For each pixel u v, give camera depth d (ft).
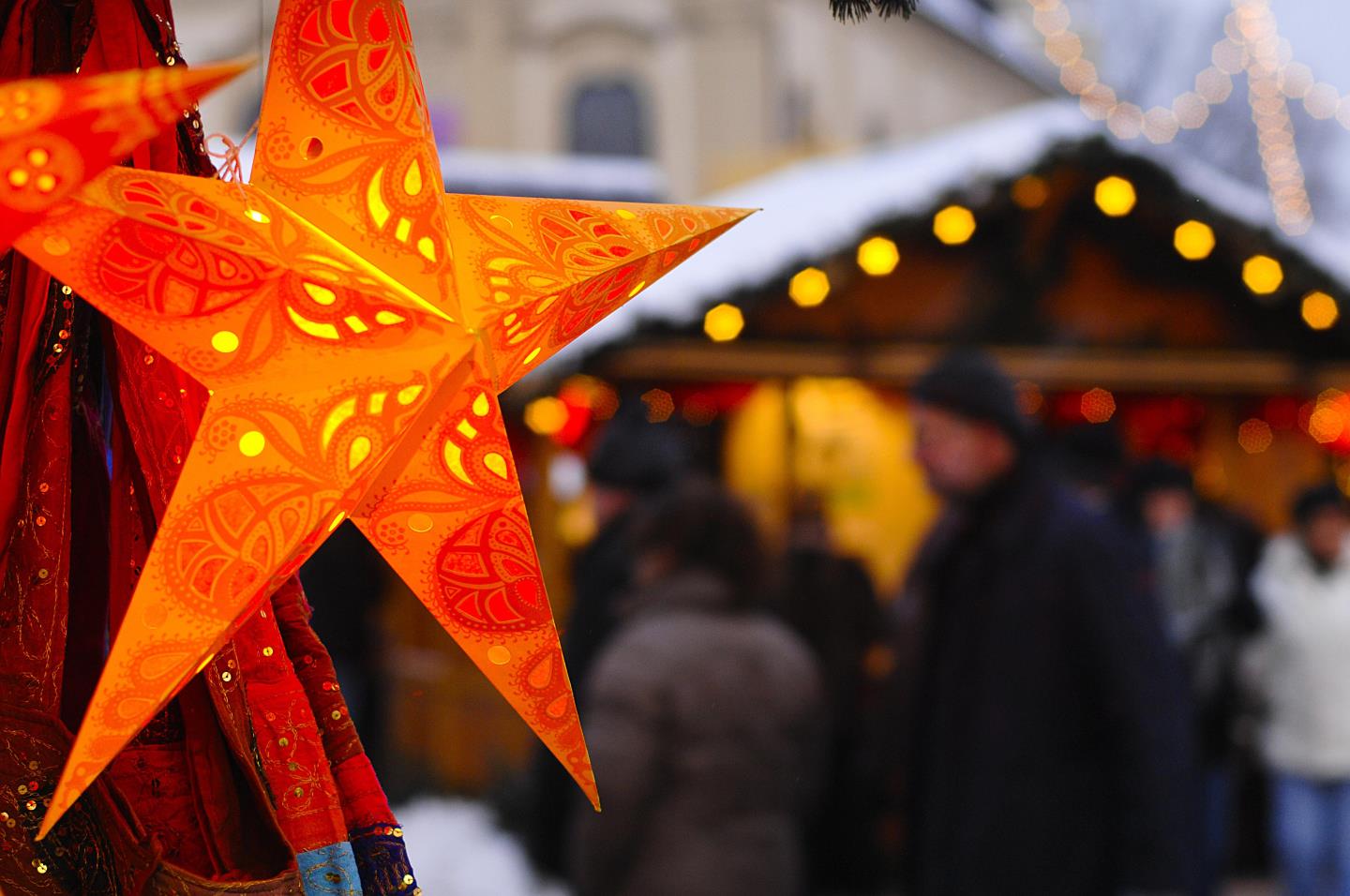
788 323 21.63
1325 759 17.43
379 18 2.63
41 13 2.81
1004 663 9.91
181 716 2.88
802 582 17.76
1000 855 9.78
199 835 2.86
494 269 2.70
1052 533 10.00
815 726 10.32
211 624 2.40
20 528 2.76
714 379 21.49
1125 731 9.61
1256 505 25.58
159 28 2.87
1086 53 54.80
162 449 2.79
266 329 2.49
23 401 2.77
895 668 10.86
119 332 2.81
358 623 19.03
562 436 21.89
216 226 2.46
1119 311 22.84
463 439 2.71
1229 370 23.20
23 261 2.81
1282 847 17.78
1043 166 20.95
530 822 13.52
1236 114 57.67
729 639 9.98
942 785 10.08
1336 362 23.52
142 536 2.91
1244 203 22.36
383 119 2.64
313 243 2.56
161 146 2.79
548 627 2.80
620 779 9.73
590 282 2.78
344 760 3.08
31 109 1.95
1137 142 21.17
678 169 65.31
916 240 21.54
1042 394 25.02
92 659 2.96
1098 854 9.73
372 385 2.54
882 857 18.17
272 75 2.62
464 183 27.04
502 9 65.98
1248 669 17.93
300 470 2.49
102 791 2.75
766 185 27.20
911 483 23.53
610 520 14.38
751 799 9.84
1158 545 18.40
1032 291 22.45
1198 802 16.16
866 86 71.10
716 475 22.81
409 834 19.81
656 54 65.62
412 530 2.76
